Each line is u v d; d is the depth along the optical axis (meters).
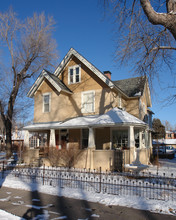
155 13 8.60
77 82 19.55
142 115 21.41
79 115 18.80
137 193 7.90
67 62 20.59
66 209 6.36
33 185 9.47
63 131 19.84
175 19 8.38
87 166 14.66
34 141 31.11
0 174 12.38
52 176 11.38
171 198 7.22
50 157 15.95
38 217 5.70
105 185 9.25
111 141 17.64
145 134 19.81
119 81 24.41
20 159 17.69
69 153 15.27
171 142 50.50
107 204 6.78
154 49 10.70
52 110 18.92
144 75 11.93
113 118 14.86
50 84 19.50
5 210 6.28
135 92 20.59
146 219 5.52
